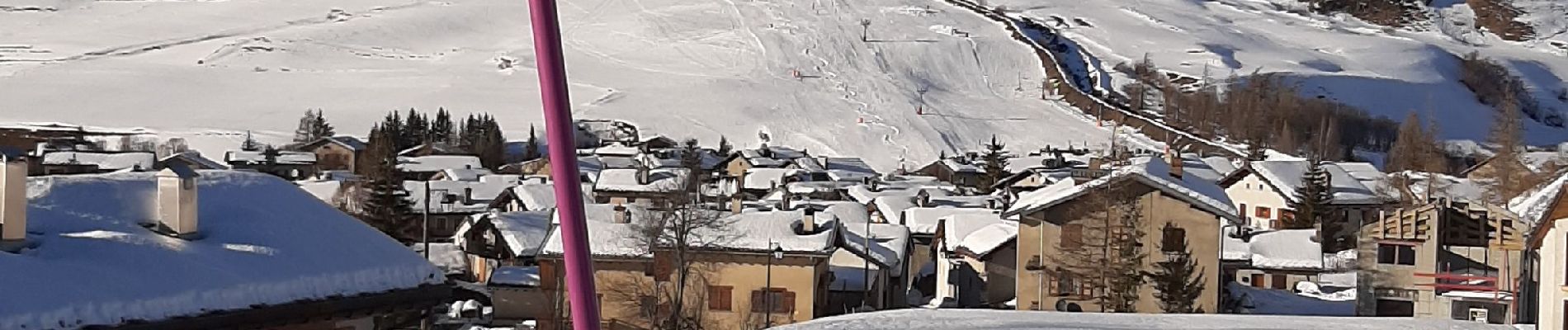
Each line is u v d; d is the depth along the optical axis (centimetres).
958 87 17938
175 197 1670
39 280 1394
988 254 4569
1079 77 18662
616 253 3856
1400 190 7194
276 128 14962
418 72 18662
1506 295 3609
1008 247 4559
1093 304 4116
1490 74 19938
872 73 18088
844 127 15062
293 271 1658
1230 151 13350
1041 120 15550
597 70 18200
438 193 6581
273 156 9256
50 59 19638
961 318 2603
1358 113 15875
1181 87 17875
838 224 4275
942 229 5297
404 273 1806
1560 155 8550
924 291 5659
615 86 16938
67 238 1549
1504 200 6562
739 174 9119
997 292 4584
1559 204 2205
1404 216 4003
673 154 10538
